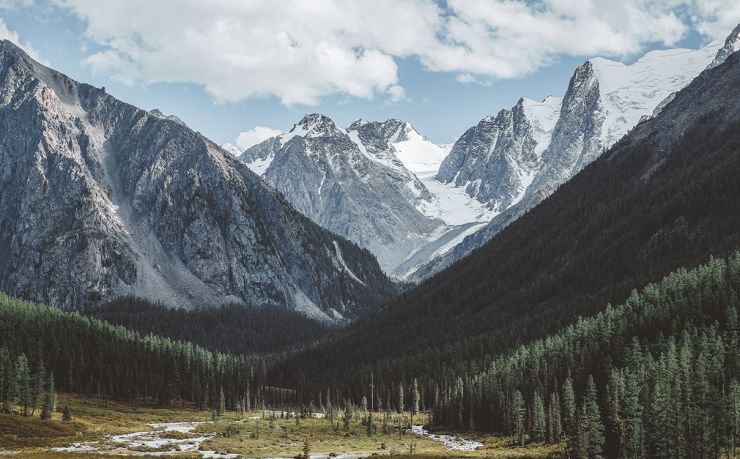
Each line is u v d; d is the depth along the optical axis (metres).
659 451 122.00
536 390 168.12
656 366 143.50
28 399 178.75
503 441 166.25
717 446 119.69
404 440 177.25
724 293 185.62
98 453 137.12
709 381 136.00
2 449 138.75
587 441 128.75
